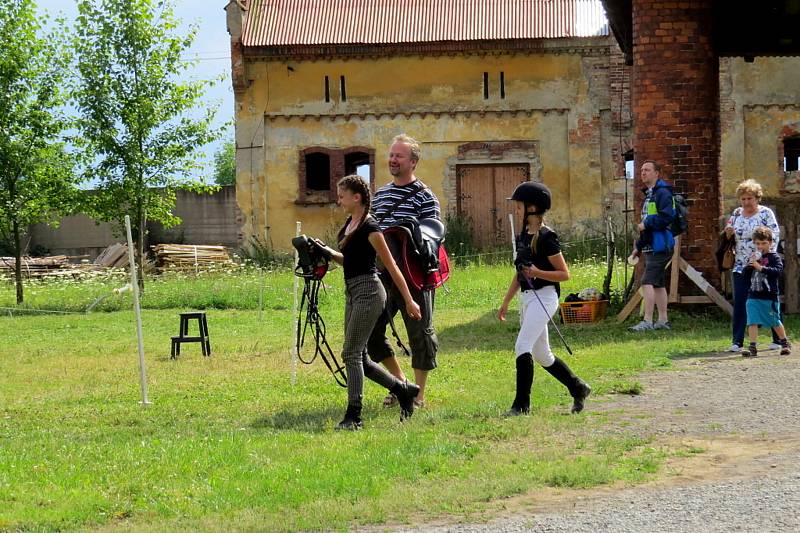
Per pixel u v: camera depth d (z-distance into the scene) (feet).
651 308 51.60
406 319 32.50
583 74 122.01
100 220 96.43
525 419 28.86
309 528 19.67
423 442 26.45
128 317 74.13
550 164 122.31
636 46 56.44
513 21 122.62
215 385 40.04
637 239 52.49
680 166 55.93
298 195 124.36
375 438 27.22
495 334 53.52
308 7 126.82
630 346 44.68
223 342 56.59
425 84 123.13
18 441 29.09
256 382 40.29
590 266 92.68
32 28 89.04
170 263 121.80
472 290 80.89
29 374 45.78
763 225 42.01
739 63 115.85
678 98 55.98
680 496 20.58
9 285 107.24
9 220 89.04
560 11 123.24
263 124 124.47
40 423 33.14
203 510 21.16
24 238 152.05
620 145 121.39
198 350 53.26
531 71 122.52
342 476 22.99
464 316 64.59
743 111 115.75
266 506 21.16
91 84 90.68
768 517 18.88
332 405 34.01
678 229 51.85
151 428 30.81
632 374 37.14
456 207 123.13
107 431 30.55
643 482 21.99
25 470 25.02
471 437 27.04
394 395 33.12
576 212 122.11
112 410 35.12
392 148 32.91
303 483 22.59
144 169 92.43
